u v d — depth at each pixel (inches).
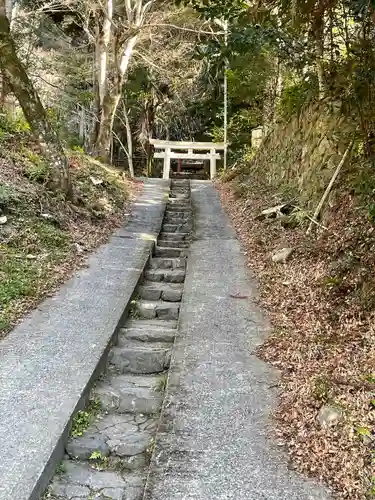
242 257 286.0
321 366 151.1
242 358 163.6
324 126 308.3
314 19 213.0
